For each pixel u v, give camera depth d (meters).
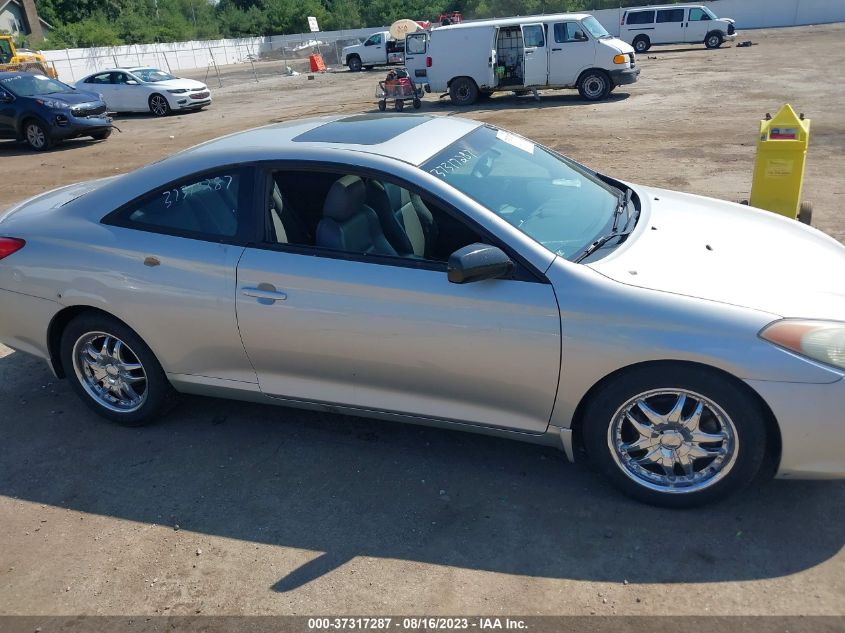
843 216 6.89
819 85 16.67
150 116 20.91
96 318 3.75
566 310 2.88
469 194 3.24
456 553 2.89
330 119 4.05
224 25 65.62
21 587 2.85
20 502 3.38
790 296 2.86
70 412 4.17
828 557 2.73
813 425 2.70
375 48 31.91
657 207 3.78
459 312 3.02
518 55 17.77
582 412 3.10
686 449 2.94
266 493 3.35
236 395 3.70
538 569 2.77
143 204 3.65
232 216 3.46
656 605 2.56
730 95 16.08
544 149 4.22
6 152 15.70
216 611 2.67
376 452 3.62
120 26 56.06
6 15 50.34
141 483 3.48
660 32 30.95
